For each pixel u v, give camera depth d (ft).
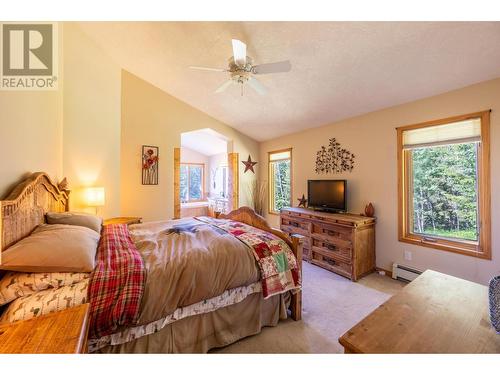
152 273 4.48
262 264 5.86
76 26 8.40
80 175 8.73
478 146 7.72
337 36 6.92
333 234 10.34
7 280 3.75
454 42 6.21
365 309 7.31
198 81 11.97
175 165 14.43
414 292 3.92
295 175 14.94
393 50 6.94
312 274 10.07
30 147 5.65
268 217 17.30
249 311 5.95
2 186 4.50
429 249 8.75
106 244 5.58
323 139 13.05
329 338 5.94
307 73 9.00
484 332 2.93
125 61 11.40
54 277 3.93
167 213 14.19
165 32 8.87
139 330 4.39
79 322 3.02
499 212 7.14
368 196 10.74
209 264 5.11
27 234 4.85
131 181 13.02
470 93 7.67
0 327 2.86
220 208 21.76
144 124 13.38
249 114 14.03
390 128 9.93
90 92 9.29
